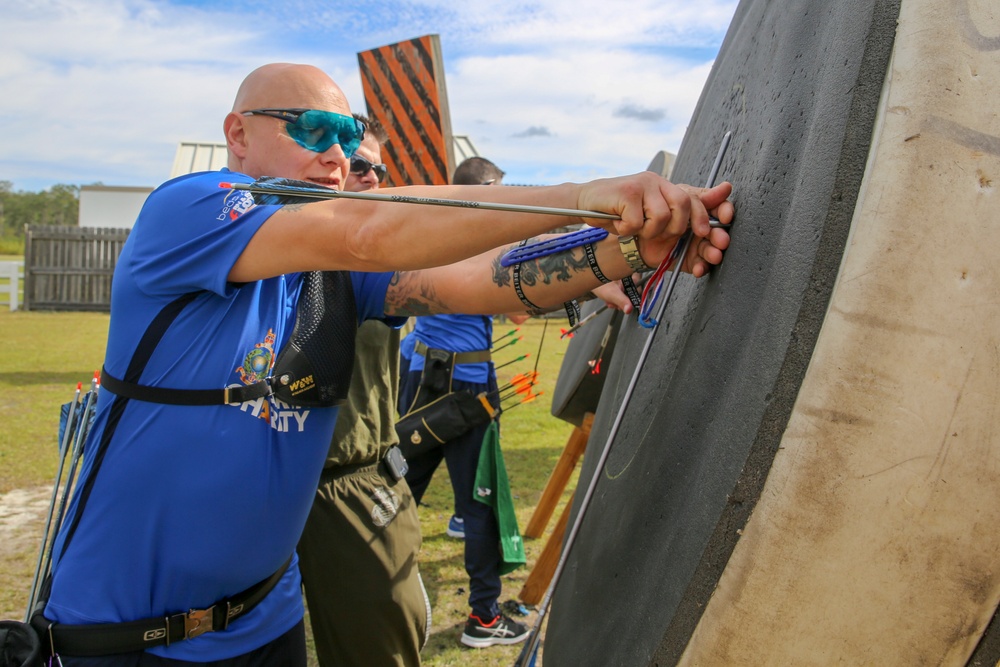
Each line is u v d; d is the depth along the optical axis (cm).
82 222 4150
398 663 256
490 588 362
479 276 174
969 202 91
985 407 92
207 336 158
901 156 92
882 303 92
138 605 160
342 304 176
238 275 149
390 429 268
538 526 479
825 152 100
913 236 91
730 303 124
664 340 167
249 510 162
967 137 91
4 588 395
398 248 132
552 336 1602
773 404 97
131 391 158
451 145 484
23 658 154
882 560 95
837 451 94
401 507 261
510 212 129
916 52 93
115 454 159
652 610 113
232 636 172
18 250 6316
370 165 296
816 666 99
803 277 98
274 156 180
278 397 164
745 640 100
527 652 155
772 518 97
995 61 92
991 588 96
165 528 158
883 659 99
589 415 384
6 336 1400
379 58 492
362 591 248
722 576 100
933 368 92
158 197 159
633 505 142
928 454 93
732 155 154
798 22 130
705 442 116
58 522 180
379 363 262
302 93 179
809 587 97
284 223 142
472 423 358
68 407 200
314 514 247
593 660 135
